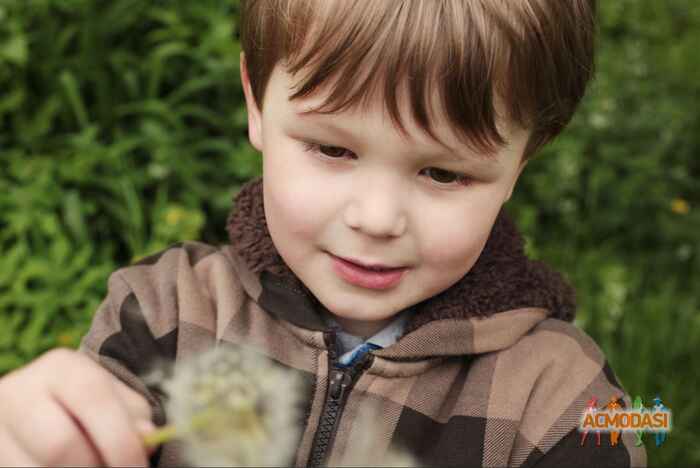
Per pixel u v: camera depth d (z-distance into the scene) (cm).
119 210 119
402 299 60
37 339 104
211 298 67
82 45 127
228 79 131
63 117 125
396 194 57
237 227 68
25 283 112
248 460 51
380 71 55
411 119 55
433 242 58
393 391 64
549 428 62
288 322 65
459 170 57
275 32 59
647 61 194
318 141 57
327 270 60
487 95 56
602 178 161
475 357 66
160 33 130
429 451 63
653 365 129
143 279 68
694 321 138
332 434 63
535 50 57
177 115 127
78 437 50
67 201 116
